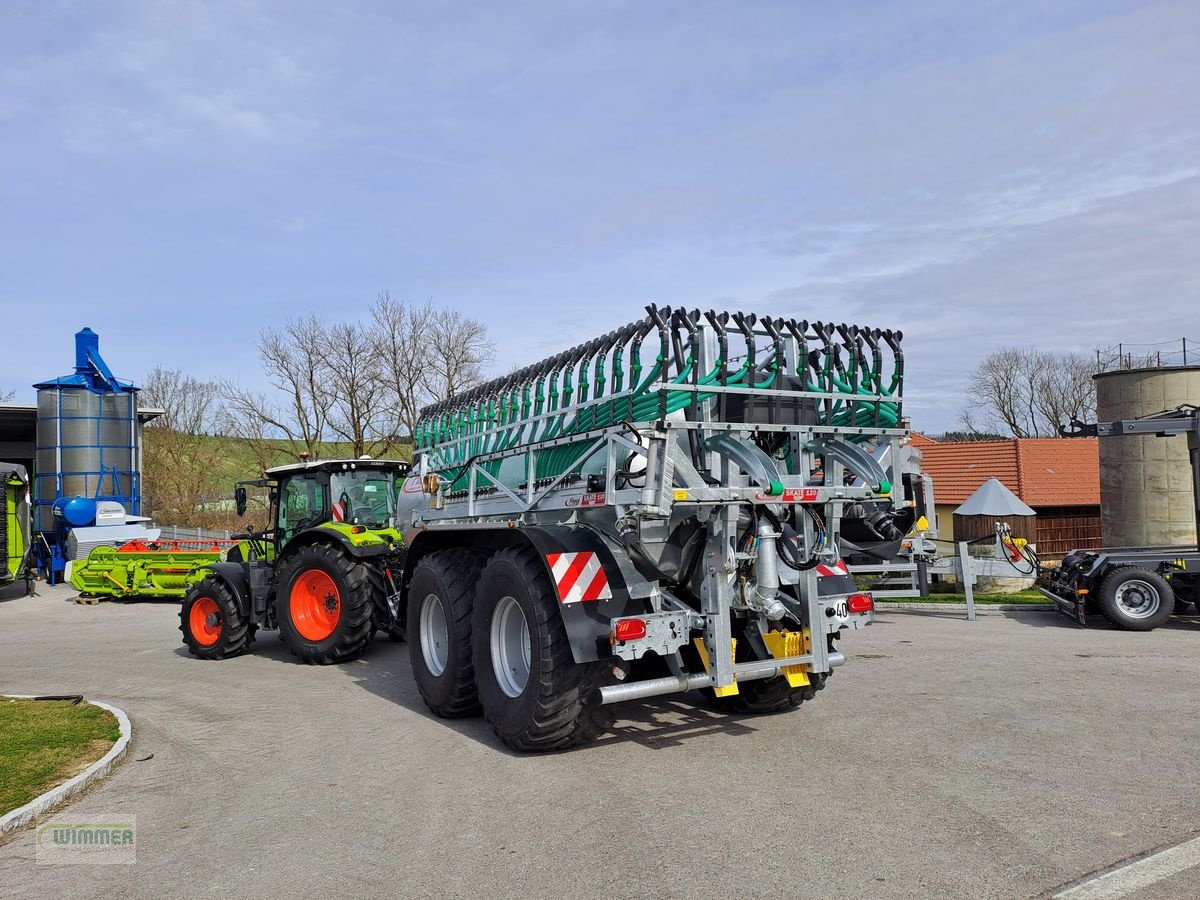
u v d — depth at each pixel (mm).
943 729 6270
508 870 3988
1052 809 4574
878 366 6332
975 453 30125
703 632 5781
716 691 5594
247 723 7031
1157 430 11859
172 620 14773
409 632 7379
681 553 5855
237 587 10164
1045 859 3924
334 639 9453
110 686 8773
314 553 9695
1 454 30438
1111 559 11758
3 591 20438
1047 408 58750
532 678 5668
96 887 3975
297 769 5727
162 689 8539
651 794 4957
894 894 3609
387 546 9719
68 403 24156
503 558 6039
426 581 7121
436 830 4527
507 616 6211
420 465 8961
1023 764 5387
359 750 6133
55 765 5719
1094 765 5352
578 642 5422
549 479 6367
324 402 37156
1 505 18688
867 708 6961
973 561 13562
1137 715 6637
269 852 4316
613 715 5902
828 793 4895
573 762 5645
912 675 8336
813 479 6242
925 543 13008
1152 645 10156
